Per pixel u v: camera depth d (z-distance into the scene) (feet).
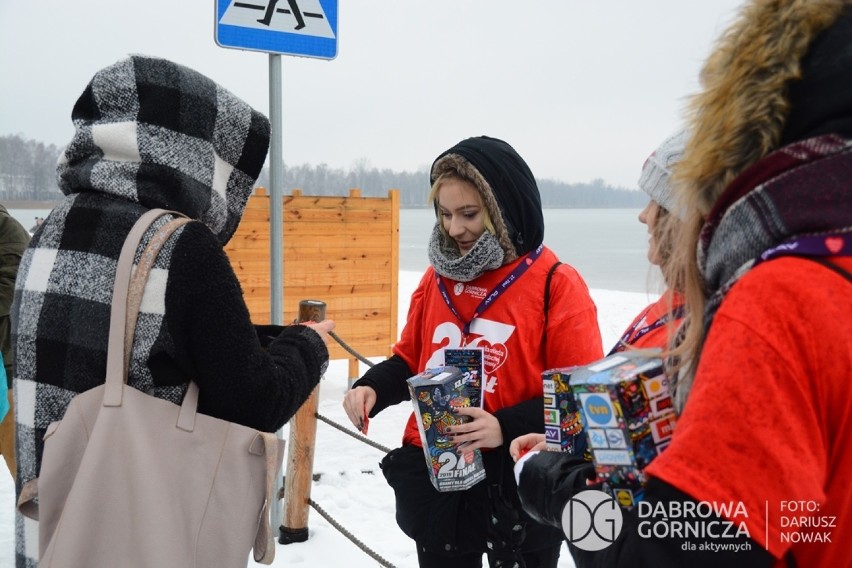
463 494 6.48
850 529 2.77
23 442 4.77
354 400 7.14
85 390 4.54
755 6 2.95
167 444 4.43
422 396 5.95
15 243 11.60
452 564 6.75
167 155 4.85
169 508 4.33
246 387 4.61
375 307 21.49
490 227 6.60
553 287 6.66
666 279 3.78
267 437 4.63
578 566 3.44
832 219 2.72
